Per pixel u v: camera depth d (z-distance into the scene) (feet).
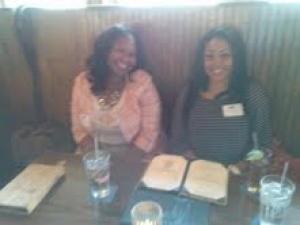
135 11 6.86
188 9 6.65
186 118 6.03
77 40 7.25
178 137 6.18
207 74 5.77
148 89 6.10
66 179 4.24
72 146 7.09
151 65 7.02
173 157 4.54
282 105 6.70
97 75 6.01
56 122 8.02
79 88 6.20
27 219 3.62
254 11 6.38
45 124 7.91
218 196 3.84
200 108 5.86
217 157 5.90
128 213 3.63
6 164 7.54
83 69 7.23
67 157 4.75
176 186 3.99
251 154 4.53
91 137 6.17
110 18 6.97
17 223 3.57
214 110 5.76
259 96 5.77
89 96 6.11
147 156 4.83
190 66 6.88
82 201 3.86
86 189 4.05
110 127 6.07
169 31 6.77
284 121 6.77
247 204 3.79
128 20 6.89
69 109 7.80
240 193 3.96
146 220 3.31
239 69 5.69
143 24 6.81
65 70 7.55
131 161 4.63
